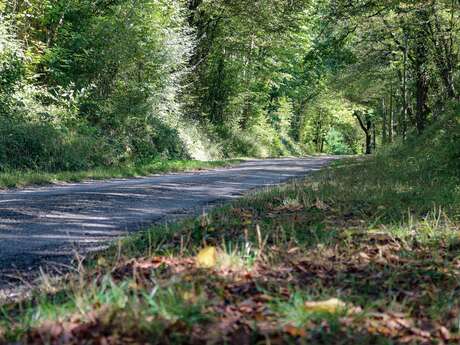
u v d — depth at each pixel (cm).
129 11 2897
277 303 391
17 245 731
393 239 666
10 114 2147
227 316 362
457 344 342
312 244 628
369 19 2648
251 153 4631
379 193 1154
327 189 1239
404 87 3177
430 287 470
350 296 425
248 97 4928
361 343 330
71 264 625
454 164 1583
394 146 3459
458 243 658
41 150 2084
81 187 1608
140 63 3014
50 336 336
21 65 2325
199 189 1580
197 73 4119
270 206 1011
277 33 4288
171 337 330
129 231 861
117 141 2580
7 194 1366
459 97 2542
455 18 2533
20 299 473
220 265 505
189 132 3453
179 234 709
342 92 4353
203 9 3891
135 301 380
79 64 2897
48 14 2847
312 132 7894
